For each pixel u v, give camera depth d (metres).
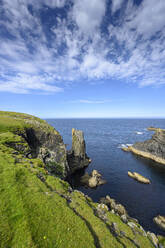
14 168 15.02
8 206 9.93
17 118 47.03
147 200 31.00
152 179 42.22
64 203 12.20
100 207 16.17
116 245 9.99
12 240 7.78
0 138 24.86
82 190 34.62
